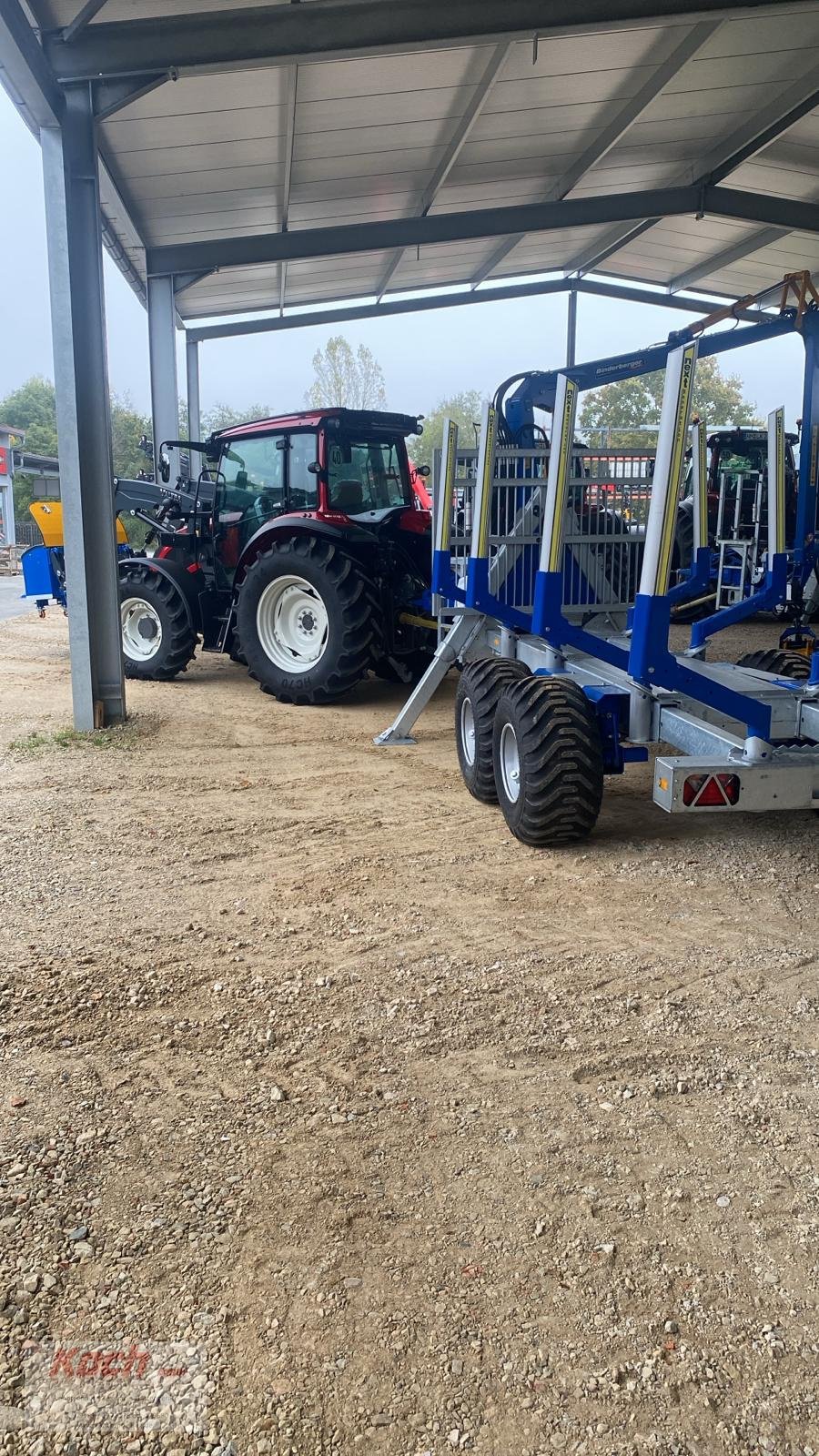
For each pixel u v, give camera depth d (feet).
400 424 24.56
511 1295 5.55
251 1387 4.97
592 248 39.22
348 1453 4.63
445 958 9.77
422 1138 6.95
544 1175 6.57
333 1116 7.20
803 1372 5.06
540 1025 8.48
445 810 14.92
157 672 25.90
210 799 15.38
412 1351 5.18
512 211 31.27
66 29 17.11
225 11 16.96
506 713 13.12
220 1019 8.56
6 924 10.57
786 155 28.96
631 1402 4.89
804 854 12.91
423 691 18.92
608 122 25.62
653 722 12.90
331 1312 5.43
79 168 18.17
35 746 18.66
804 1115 7.23
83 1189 6.40
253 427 24.31
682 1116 7.22
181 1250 5.88
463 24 17.16
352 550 22.82
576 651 15.84
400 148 25.70
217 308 40.86
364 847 13.16
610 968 9.57
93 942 10.12
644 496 16.84
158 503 31.14
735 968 9.58
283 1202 6.30
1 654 31.71
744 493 34.55
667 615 11.52
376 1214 6.20
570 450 12.80
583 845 13.29
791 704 13.12
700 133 27.43
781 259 39.37
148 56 17.28
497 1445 4.66
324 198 29.04
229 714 21.99
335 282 38.86
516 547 16.81
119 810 14.74
